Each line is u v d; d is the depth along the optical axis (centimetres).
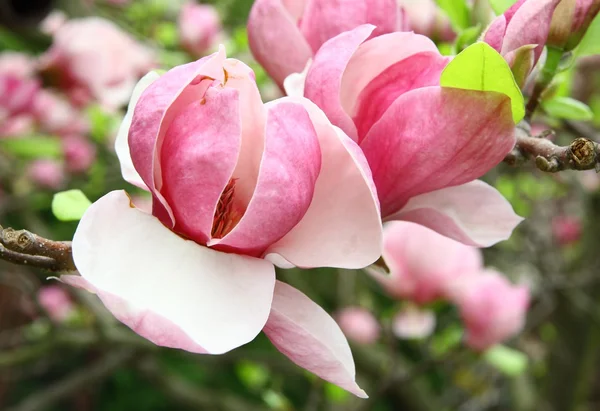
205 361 158
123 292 42
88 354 242
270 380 177
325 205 46
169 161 44
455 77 46
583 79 196
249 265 44
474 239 51
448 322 173
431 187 49
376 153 48
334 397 132
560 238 211
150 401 268
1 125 135
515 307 106
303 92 49
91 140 171
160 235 43
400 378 127
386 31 54
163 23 189
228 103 43
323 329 44
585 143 49
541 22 49
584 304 175
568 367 187
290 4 56
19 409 155
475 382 176
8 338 193
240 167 45
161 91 43
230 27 208
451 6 63
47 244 47
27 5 129
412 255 106
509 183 191
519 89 49
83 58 127
